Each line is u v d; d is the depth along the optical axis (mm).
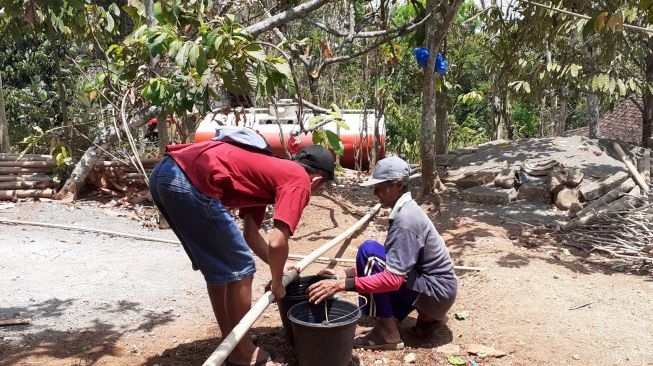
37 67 11938
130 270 4961
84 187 7516
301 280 3395
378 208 6309
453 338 3617
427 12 6668
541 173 6945
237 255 2934
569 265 4695
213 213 2832
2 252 5207
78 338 3592
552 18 6617
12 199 6992
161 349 3479
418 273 3414
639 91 7895
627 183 6395
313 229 6078
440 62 6645
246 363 3139
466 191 6836
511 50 7359
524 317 3754
